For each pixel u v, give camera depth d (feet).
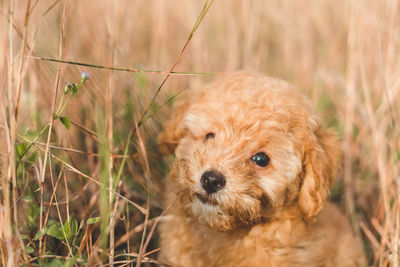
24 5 1.67
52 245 1.49
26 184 1.39
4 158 1.32
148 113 1.85
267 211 1.53
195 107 1.59
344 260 1.66
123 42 2.20
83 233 1.49
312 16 2.89
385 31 2.04
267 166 1.50
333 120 2.35
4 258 1.29
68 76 1.70
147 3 2.69
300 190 1.56
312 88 2.49
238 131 1.49
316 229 1.61
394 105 1.95
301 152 1.54
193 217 1.57
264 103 1.54
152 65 2.27
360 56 1.90
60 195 1.59
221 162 1.46
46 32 1.78
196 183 1.47
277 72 2.92
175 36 2.72
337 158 1.66
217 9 2.98
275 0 3.05
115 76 1.75
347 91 2.09
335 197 2.05
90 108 1.73
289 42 3.03
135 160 1.74
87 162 1.73
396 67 1.93
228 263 1.59
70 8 1.64
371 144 2.02
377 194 1.98
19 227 1.37
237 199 1.45
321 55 2.74
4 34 1.38
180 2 2.81
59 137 1.61
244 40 2.55
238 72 1.72
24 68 1.36
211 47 2.82
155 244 1.70
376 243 1.76
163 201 1.75
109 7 1.76
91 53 1.81
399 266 1.58
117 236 1.63
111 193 1.41
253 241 1.57
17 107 1.34
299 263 1.56
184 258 1.62
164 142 1.69
